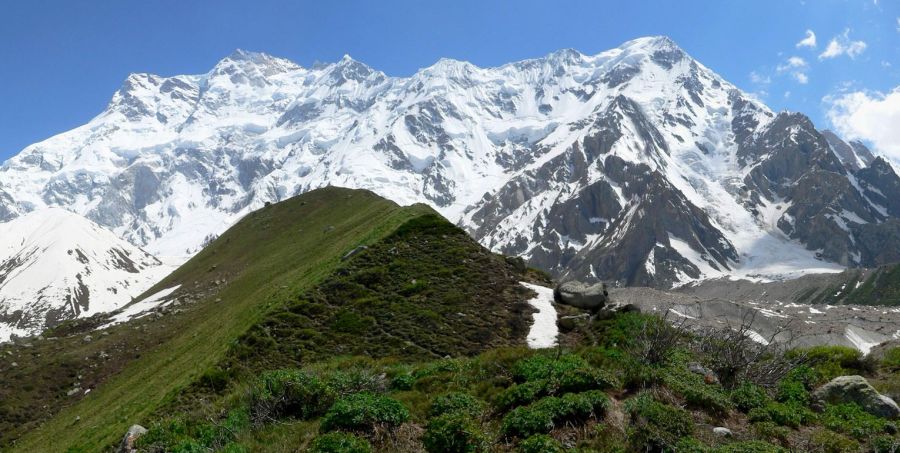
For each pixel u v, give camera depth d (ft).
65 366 187.83
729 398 68.80
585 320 121.49
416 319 125.29
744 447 53.83
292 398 74.13
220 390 104.42
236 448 62.59
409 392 76.23
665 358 77.36
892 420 67.46
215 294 220.23
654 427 56.18
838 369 91.61
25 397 171.32
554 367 72.02
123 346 196.95
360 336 120.98
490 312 127.44
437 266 146.51
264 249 259.19
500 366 81.30
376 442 61.05
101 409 135.95
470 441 57.77
